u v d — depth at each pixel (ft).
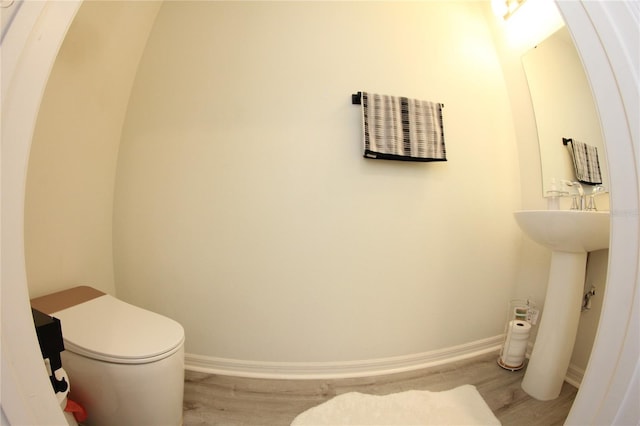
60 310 3.41
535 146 5.06
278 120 4.55
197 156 4.55
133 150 4.68
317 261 4.62
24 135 1.48
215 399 4.03
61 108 3.81
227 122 4.53
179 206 4.59
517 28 5.11
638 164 1.48
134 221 4.69
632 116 1.49
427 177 4.95
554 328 3.96
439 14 5.08
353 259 4.69
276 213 4.56
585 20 1.62
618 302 1.58
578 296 3.85
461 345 5.20
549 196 4.25
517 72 5.21
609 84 1.55
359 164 4.68
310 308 4.63
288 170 4.56
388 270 4.80
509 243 5.40
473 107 5.22
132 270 4.72
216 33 4.55
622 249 1.56
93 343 2.86
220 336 4.63
